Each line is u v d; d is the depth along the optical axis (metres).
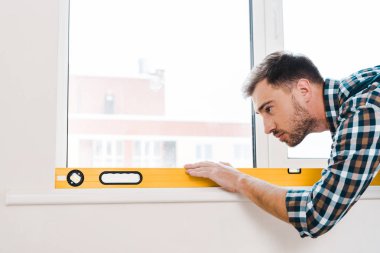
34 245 0.93
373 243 1.14
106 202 0.97
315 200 0.84
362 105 0.85
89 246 0.96
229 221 1.05
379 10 1.51
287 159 1.33
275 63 1.01
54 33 0.99
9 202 0.92
